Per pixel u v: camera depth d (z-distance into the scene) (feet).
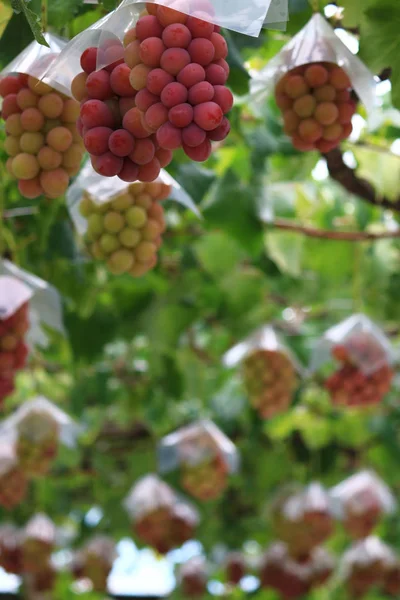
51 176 5.19
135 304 11.94
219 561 18.34
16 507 17.51
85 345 11.01
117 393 14.28
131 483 16.02
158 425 14.92
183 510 13.89
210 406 14.44
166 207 8.39
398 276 12.64
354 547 15.55
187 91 3.81
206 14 3.83
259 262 11.72
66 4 5.74
